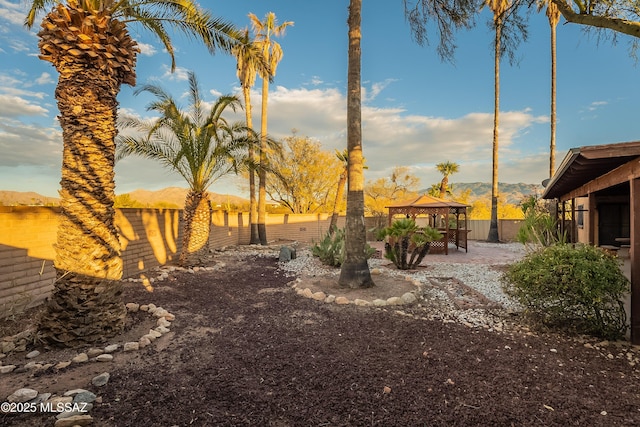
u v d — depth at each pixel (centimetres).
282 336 414
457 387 287
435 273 897
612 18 525
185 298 603
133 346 363
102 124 393
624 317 411
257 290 686
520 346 385
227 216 1574
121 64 410
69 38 367
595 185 612
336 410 251
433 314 518
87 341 369
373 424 234
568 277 410
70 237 370
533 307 454
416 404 259
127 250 780
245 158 1036
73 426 221
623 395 276
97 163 386
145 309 505
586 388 287
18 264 487
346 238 698
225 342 391
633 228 401
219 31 600
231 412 246
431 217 1898
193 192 948
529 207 1474
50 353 349
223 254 1262
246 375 306
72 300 364
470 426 232
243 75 1627
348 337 411
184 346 376
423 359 346
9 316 465
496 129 1922
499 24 746
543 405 259
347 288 677
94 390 272
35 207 519
